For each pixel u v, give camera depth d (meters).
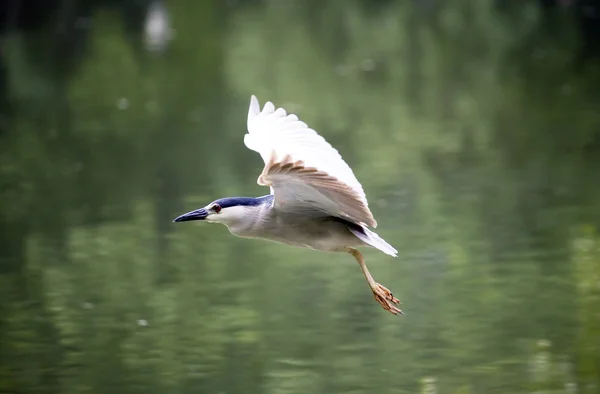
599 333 10.44
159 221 14.77
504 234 13.66
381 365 9.88
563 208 14.66
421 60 26.70
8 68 26.53
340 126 20.20
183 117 21.62
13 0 31.08
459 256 12.90
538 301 11.37
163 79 25.48
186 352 10.30
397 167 17.09
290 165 6.38
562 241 13.29
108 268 12.85
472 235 13.65
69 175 17.42
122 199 15.88
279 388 9.42
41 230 14.44
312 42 29.27
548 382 9.38
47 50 28.56
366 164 17.39
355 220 7.04
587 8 31.80
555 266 12.40
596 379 9.45
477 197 15.33
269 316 11.12
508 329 10.68
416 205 14.96
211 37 30.16
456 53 27.39
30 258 13.24
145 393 9.37
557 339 10.35
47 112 22.41
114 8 34.34
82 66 26.95
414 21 31.69
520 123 20.09
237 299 11.73
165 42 29.66
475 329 10.73
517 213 14.48
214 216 7.36
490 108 21.47
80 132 20.48
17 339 10.67
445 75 24.94
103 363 10.01
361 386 9.44
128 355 10.22
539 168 16.81
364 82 24.45
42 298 11.88
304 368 9.86
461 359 9.99
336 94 23.25
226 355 10.19
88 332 10.85
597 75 24.03
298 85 24.22
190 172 17.30
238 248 13.66
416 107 21.80
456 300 11.52
